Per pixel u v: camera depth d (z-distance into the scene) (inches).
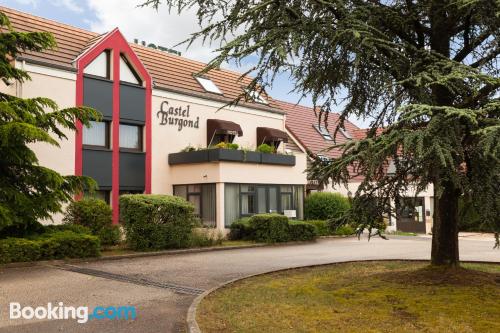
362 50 318.3
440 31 362.0
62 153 653.9
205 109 854.5
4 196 452.8
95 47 697.6
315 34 324.5
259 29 326.3
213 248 647.8
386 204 363.9
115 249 590.9
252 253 611.5
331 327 243.4
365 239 874.8
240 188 786.2
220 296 319.9
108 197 716.0
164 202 601.9
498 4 288.4
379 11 342.0
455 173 267.9
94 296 322.7
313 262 518.0
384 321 253.8
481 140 246.1
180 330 245.6
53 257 473.7
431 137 256.2
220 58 311.7
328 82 377.7
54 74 647.8
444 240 370.9
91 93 690.2
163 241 594.6
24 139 449.1
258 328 241.9
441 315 263.3
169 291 342.6
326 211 908.0
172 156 795.4
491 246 759.1
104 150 703.7
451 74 275.4
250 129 936.3
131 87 744.3
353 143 287.3
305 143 1097.4
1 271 418.3
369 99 393.7
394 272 399.5
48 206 477.4
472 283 335.9
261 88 357.7
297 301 304.0
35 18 706.8
